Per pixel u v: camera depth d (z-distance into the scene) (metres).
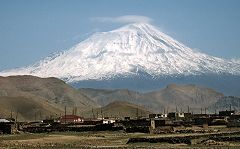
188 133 174.88
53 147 133.12
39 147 133.00
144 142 141.12
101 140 158.00
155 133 183.62
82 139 163.12
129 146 132.88
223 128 199.25
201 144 132.75
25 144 144.50
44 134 193.38
